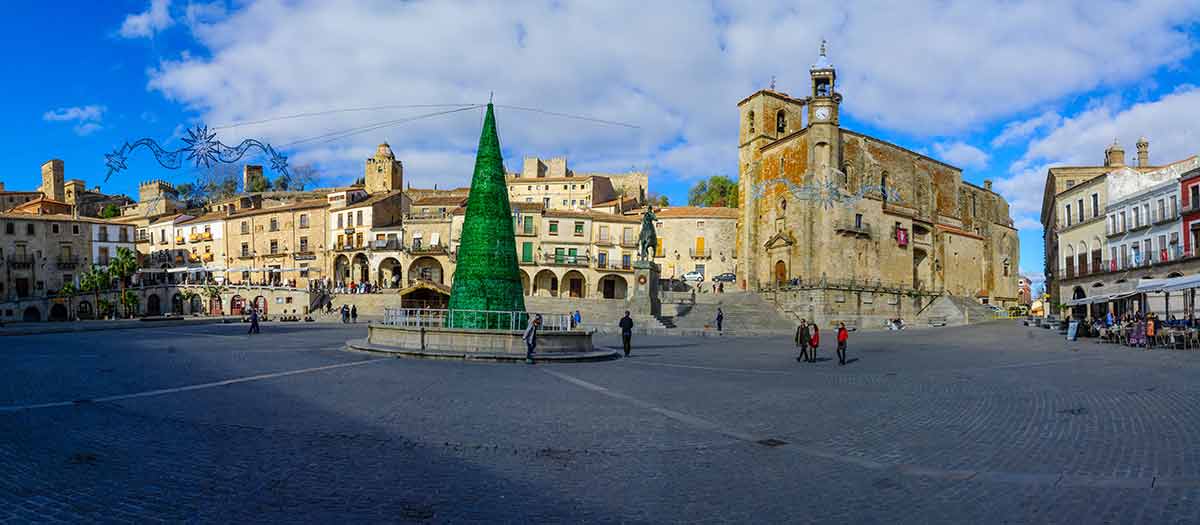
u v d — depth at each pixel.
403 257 79.44
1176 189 45.38
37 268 75.12
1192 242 43.59
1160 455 9.44
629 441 10.59
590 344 26.02
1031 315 74.44
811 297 66.06
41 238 75.88
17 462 8.73
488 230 27.05
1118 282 51.44
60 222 77.50
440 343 24.39
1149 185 52.81
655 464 9.18
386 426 11.37
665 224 84.81
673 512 7.17
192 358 22.47
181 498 7.42
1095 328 39.09
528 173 123.56
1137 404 13.91
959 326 59.22
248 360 21.84
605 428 11.57
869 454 9.79
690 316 56.81
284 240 85.06
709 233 84.50
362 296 69.44
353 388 15.70
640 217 84.81
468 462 9.14
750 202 79.69
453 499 7.54
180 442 9.95
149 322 54.62
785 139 74.50
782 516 7.06
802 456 9.68
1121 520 6.84
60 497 7.39
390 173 99.06
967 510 7.23
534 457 9.48
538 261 79.69
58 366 19.80
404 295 69.31
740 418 12.69
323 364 20.81
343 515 6.95
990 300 88.44
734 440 10.73
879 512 7.18
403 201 91.44
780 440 10.75
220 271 86.00
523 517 6.97
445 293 69.31
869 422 12.30
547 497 7.66
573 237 81.31
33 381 16.25
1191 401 14.15
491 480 8.30
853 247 69.81
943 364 24.62
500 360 23.08
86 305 72.56
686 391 16.50
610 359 25.52
